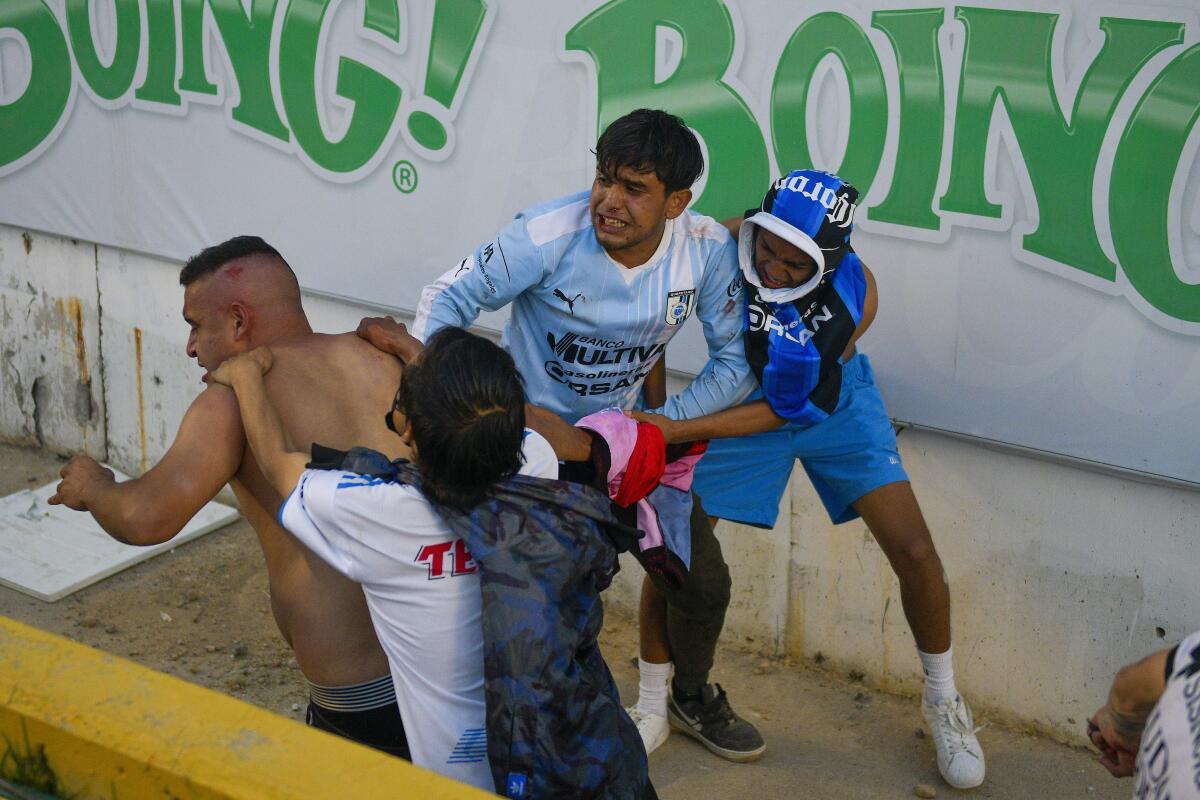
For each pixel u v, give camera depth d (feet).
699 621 10.80
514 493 6.33
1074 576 10.96
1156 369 9.91
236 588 14.21
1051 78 9.73
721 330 9.43
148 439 16.30
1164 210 9.55
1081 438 10.39
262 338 7.80
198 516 15.55
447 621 6.46
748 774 11.11
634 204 8.21
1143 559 10.59
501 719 6.16
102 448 16.72
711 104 11.26
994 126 10.05
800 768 11.19
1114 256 9.84
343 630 7.25
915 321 10.87
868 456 10.41
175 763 5.57
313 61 13.39
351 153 13.46
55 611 13.61
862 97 10.55
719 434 9.43
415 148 13.01
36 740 5.93
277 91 13.73
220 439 7.11
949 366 10.82
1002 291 10.40
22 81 15.58
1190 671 5.17
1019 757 11.27
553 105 12.06
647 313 8.97
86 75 15.06
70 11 14.92
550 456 6.89
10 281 16.71
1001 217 10.22
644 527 8.53
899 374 11.08
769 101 10.97
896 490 10.42
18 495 15.85
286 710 11.96
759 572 12.70
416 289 13.51
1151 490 10.41
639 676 12.63
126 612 13.66
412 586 6.40
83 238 15.75
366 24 12.96
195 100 14.34
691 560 10.46
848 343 9.53
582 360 9.28
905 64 10.29
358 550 6.36
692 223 9.06
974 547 11.38
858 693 12.29
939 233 10.53
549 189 12.34
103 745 5.70
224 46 13.93
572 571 6.31
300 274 14.28
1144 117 9.45
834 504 10.93
